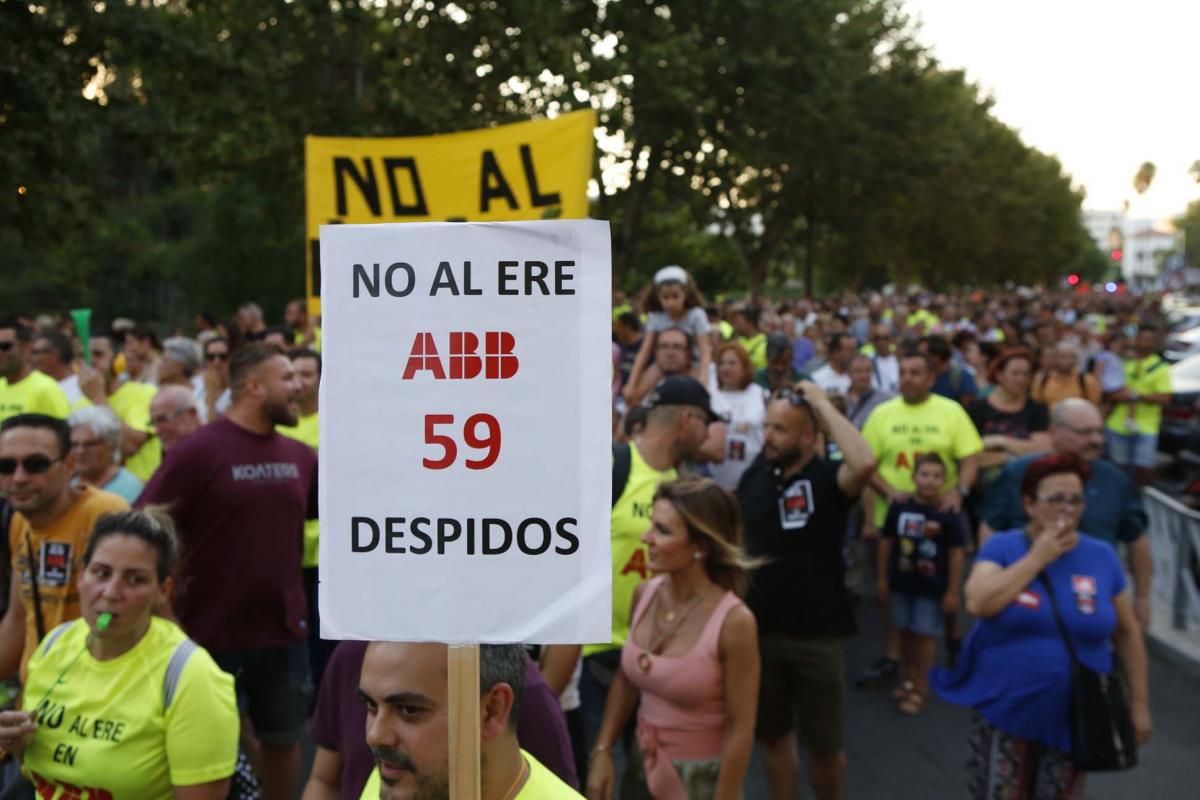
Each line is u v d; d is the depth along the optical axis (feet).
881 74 215.31
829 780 27.32
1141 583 31.78
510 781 12.75
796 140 192.24
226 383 51.34
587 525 11.56
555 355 11.57
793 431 27.17
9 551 24.75
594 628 11.52
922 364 40.75
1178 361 95.04
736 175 197.26
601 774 22.56
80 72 94.84
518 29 120.57
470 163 39.22
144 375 56.18
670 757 21.65
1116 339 71.92
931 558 38.40
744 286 325.42
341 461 11.75
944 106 239.50
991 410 47.29
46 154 93.50
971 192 302.04
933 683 25.34
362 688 12.37
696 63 151.64
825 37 170.09
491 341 11.62
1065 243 467.52
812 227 242.78
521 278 11.57
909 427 41.09
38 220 100.32
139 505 26.68
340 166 39.83
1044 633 23.50
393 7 120.78
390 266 11.68
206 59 102.22
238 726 18.63
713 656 21.27
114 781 17.62
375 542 11.72
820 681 26.89
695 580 21.80
